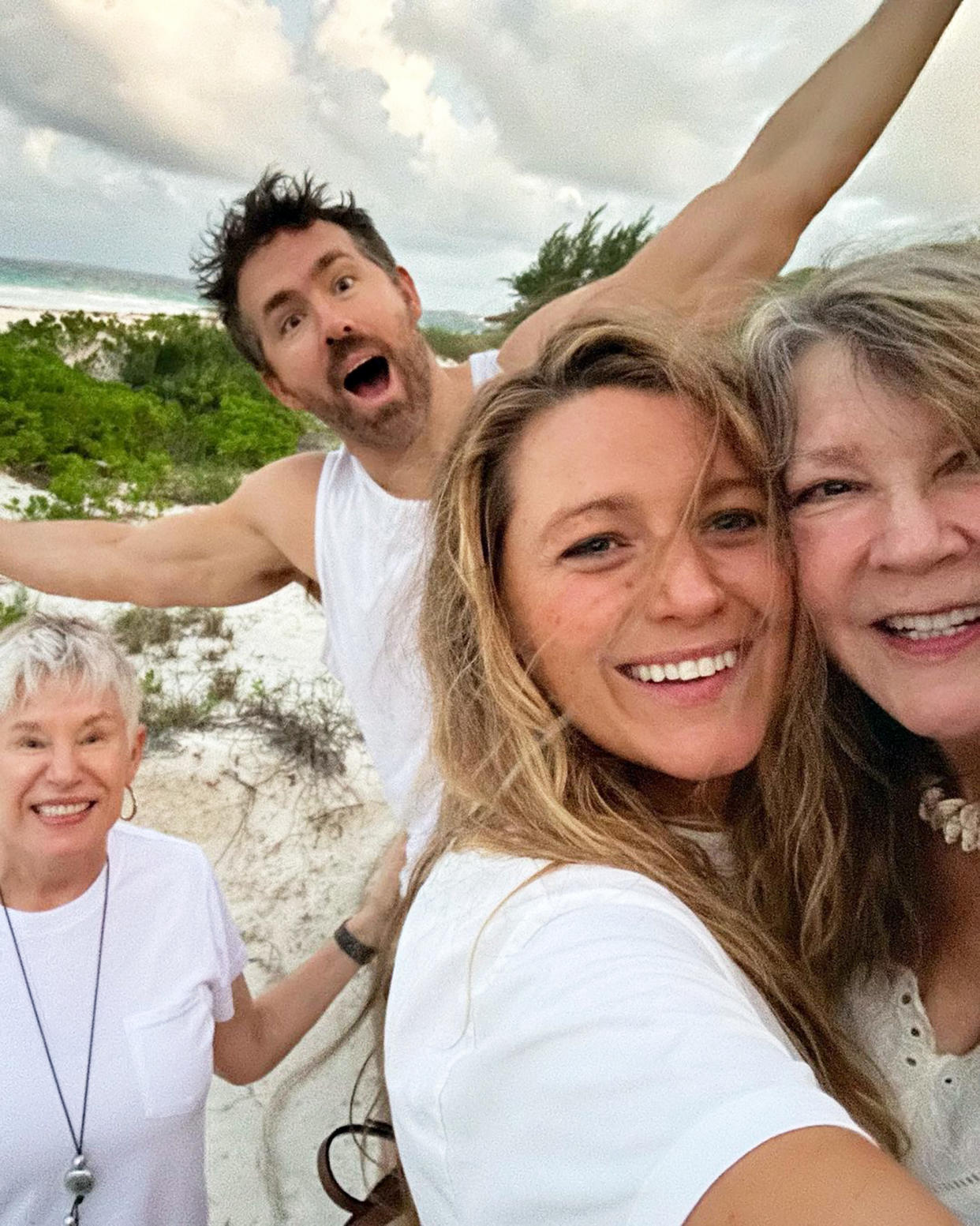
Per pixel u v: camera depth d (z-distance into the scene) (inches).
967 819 19.4
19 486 171.2
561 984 14.0
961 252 18.2
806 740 21.0
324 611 44.6
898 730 21.3
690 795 20.8
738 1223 10.5
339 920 63.2
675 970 13.9
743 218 40.9
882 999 20.5
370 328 41.1
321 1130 47.8
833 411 18.1
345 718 86.7
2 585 111.1
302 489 44.6
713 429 18.7
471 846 18.5
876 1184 10.3
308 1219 43.0
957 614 18.0
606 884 16.5
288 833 71.2
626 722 19.2
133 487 174.7
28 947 30.5
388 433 41.2
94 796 30.2
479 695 20.2
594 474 18.2
